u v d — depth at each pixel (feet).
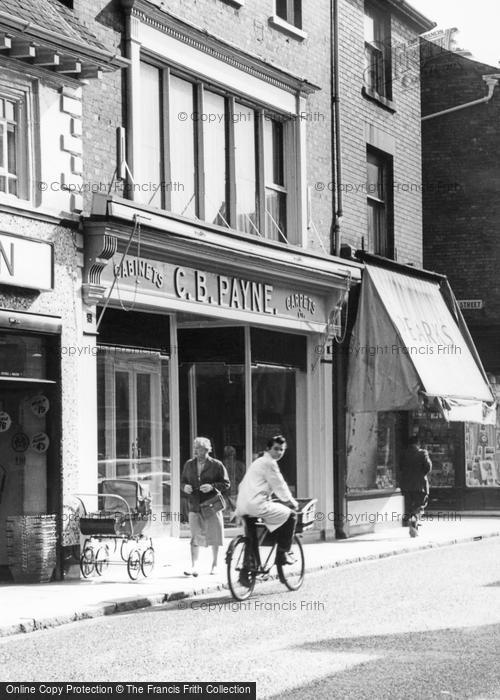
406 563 58.59
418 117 86.22
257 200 67.10
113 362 55.52
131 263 54.44
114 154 54.19
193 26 59.31
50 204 49.62
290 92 69.46
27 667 30.14
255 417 66.28
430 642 33.50
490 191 98.17
